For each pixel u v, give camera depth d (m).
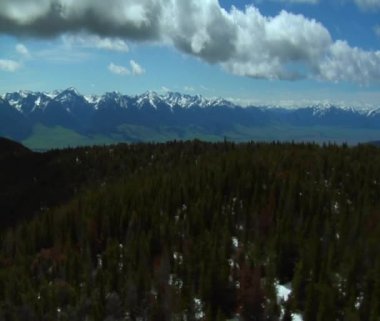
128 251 102.06
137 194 129.12
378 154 151.88
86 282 93.88
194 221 109.25
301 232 95.00
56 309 86.62
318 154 145.75
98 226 117.31
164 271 92.44
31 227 128.88
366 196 113.06
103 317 83.62
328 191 119.00
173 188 126.81
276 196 118.06
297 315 78.94
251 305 79.62
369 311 74.88
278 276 88.25
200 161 158.00
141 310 84.62
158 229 109.00
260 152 158.00
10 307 87.44
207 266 88.12
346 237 95.00
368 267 83.94
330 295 76.00
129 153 198.75
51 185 188.12
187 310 81.56
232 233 106.94
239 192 120.94
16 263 111.38
